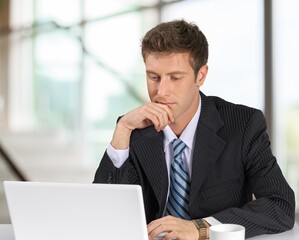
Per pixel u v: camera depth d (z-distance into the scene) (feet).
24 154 19.67
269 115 13.80
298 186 14.26
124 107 19.44
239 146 6.83
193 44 6.27
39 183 5.25
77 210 5.19
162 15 18.39
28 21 22.98
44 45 22.02
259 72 14.47
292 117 14.12
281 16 13.97
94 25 20.20
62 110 21.47
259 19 14.32
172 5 17.83
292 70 14.01
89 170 19.21
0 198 16.88
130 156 7.00
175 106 6.45
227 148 6.85
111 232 5.16
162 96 6.36
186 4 17.04
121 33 19.49
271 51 13.76
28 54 22.57
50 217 5.29
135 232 5.12
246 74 14.85
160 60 6.25
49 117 21.89
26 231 5.40
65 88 21.35
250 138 6.85
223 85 15.44
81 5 21.13
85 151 20.42
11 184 5.32
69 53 21.21
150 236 5.80
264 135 6.93
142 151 6.97
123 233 5.15
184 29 6.31
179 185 6.86
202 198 6.81
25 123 22.67
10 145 19.74
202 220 6.04
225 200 6.84
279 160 14.28
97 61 17.95
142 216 5.06
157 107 6.50
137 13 19.15
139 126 6.76
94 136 20.38
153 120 6.56
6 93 23.12
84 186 5.11
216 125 6.95
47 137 20.21
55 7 21.95
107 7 20.30
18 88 22.90
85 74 20.62
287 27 13.96
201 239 5.85
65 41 21.27
